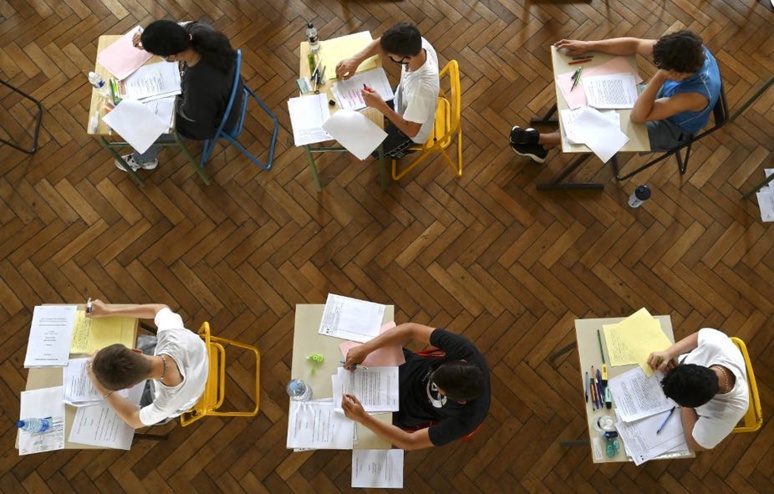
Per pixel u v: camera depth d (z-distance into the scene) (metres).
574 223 3.53
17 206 3.49
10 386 3.14
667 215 3.54
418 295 3.38
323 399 2.40
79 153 3.60
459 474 3.04
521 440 3.10
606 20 3.97
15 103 3.70
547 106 3.79
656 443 2.37
